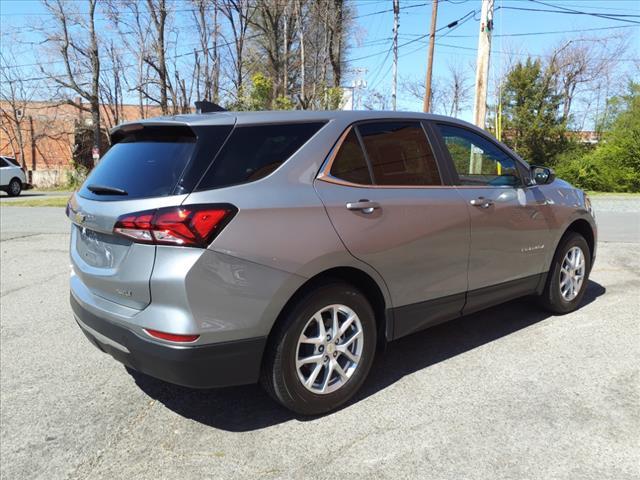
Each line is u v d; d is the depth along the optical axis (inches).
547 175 166.6
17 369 151.3
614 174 936.9
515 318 184.1
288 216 108.7
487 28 526.3
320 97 927.7
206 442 111.6
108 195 114.1
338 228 115.3
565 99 1430.9
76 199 128.1
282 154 114.5
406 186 132.1
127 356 109.1
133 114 1579.7
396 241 125.8
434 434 111.5
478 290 150.2
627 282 231.1
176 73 1205.7
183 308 99.5
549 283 178.7
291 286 109.0
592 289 220.5
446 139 148.2
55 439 114.4
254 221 104.5
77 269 125.8
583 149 1106.1
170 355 100.6
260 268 105.0
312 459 104.2
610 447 104.7
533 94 1127.6
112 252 111.1
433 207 134.3
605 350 153.0
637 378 134.5
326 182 117.9
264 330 107.7
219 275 100.9
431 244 133.6
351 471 99.9
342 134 124.1
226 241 101.3
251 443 110.6
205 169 104.7
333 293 117.3
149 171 110.5
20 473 102.9
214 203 101.3
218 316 102.0
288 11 1160.2
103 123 1358.3
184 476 100.0
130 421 121.3
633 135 948.0
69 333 181.8
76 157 1427.2
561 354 151.1
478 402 124.5
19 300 223.5
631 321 177.3
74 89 1250.0
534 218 163.8
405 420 117.7
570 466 99.2
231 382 106.7
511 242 156.7
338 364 121.7
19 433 117.0
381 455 104.6
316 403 118.1
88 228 117.3
